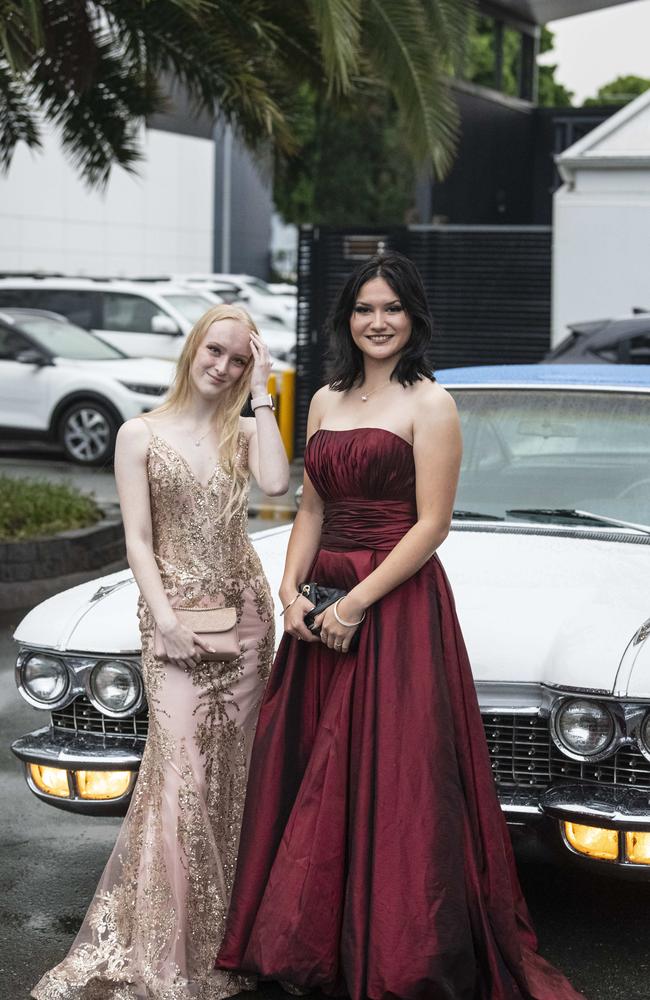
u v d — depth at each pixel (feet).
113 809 13.08
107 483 46.24
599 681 11.54
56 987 11.75
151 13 31.27
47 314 54.65
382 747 11.22
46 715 20.85
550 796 11.87
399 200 105.50
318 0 28.09
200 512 12.11
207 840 12.00
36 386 51.06
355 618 11.39
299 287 53.31
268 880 11.48
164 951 11.75
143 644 12.21
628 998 11.94
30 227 99.14
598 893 14.12
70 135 35.81
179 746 12.00
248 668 12.35
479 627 12.24
